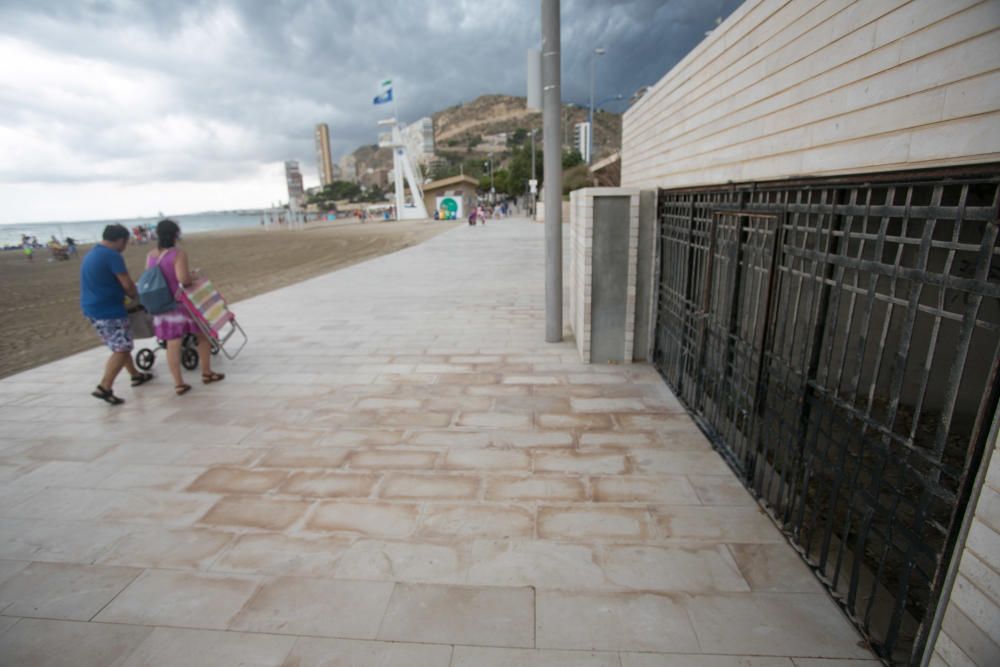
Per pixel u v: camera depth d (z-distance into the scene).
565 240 22.42
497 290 10.87
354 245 27.16
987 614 1.59
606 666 2.12
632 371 5.57
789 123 3.07
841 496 3.35
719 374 3.96
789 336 3.73
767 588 2.52
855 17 2.42
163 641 2.30
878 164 2.28
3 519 3.21
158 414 4.76
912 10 2.05
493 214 52.94
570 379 5.37
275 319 8.58
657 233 5.51
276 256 23.41
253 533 3.02
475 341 6.92
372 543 2.90
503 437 4.12
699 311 4.41
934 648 1.82
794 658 2.14
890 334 4.55
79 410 4.90
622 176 8.76
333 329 7.79
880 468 2.17
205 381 5.52
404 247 24.06
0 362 7.03
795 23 2.97
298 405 4.88
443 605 2.45
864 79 2.36
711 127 4.35
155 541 2.98
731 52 3.89
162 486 3.54
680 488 3.37
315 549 2.86
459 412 4.62
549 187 6.36
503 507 3.20
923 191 3.55
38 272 21.44
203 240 40.19
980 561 1.62
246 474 3.67
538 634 2.27
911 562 1.99
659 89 6.04
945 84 1.90
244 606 2.48
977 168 1.76
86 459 3.94
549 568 2.68
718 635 2.25
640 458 3.75
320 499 3.34
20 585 2.66
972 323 1.73
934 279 1.90
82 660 2.21
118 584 2.65
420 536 2.95
